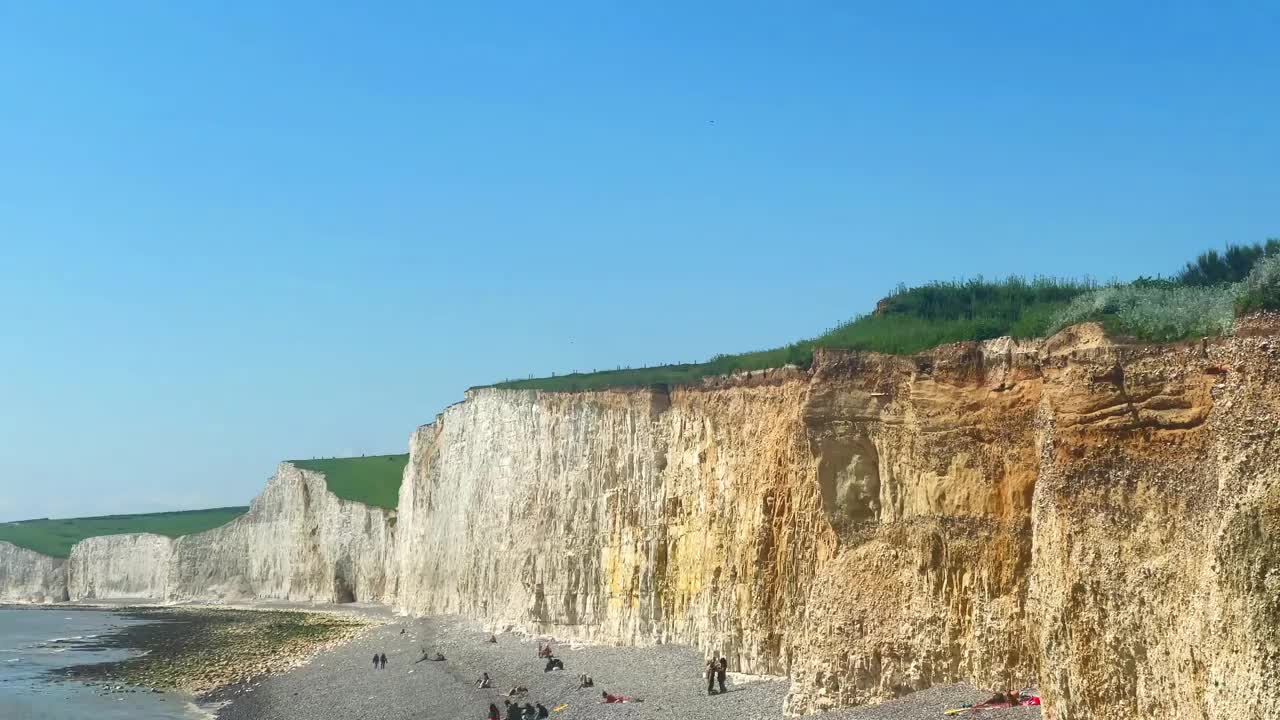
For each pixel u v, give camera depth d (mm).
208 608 140625
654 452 59469
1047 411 24797
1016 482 29422
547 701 48156
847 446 34594
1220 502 18344
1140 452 22047
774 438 44375
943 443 31266
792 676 35219
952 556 30391
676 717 39344
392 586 118875
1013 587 28891
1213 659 17797
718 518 50344
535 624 67750
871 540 33750
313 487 138000
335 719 55969
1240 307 19188
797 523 41219
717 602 48812
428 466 102688
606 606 61719
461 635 76000
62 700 71188
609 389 65938
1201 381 21109
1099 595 22000
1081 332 24281
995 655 28766
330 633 96500
